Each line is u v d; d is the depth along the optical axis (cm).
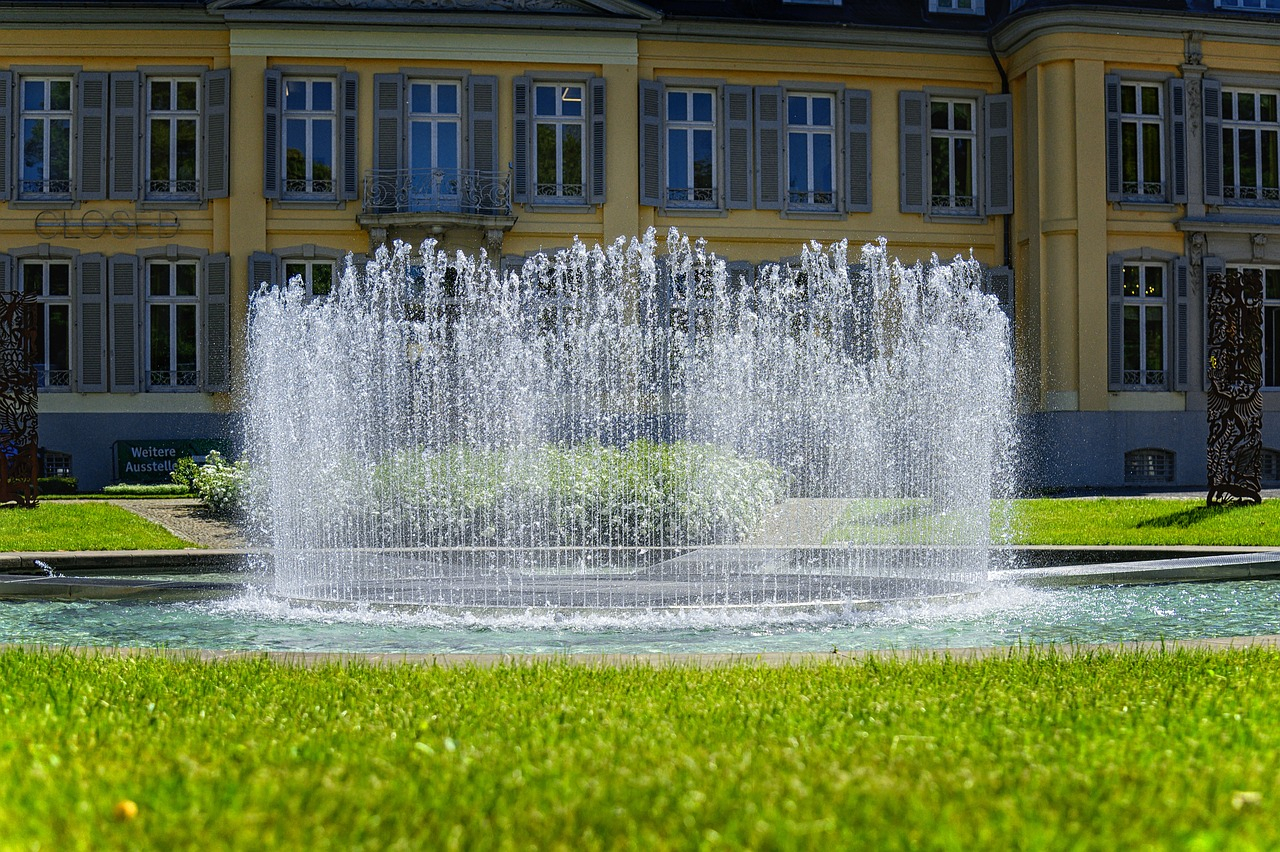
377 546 1541
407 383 2130
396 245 2438
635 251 2534
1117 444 2536
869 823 365
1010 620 983
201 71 2477
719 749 460
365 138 2495
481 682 614
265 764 438
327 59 2488
